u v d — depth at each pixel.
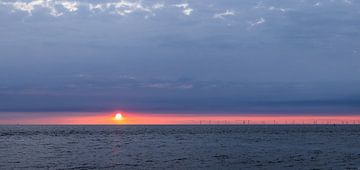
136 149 109.44
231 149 107.06
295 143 132.50
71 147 118.81
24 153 97.25
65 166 70.81
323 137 179.50
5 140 161.12
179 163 74.50
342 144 125.50
